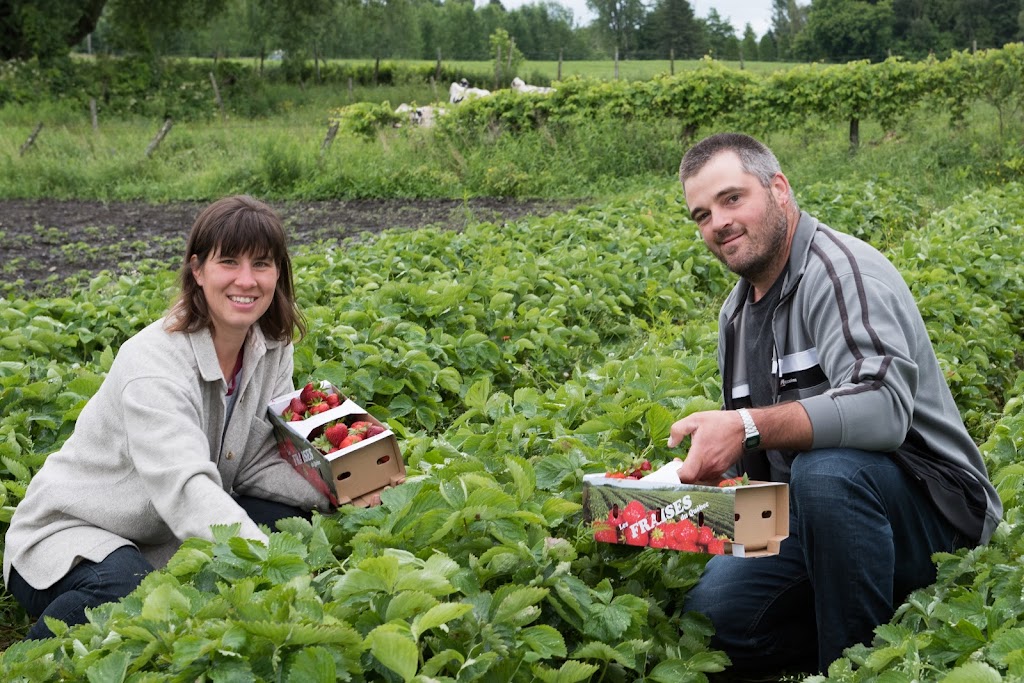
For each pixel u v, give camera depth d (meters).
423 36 74.75
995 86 19.30
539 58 85.56
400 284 7.31
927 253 8.58
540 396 4.78
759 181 3.23
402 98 37.56
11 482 4.12
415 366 5.73
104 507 3.19
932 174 17.41
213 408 3.31
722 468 2.97
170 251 12.46
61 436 4.84
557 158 19.30
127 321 6.80
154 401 3.09
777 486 2.81
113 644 2.42
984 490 3.23
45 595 3.20
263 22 42.22
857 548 2.93
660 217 12.00
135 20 37.38
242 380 3.37
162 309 6.92
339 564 2.69
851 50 89.19
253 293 3.20
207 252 3.16
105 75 34.38
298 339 3.58
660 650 3.07
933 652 2.64
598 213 12.40
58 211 16.34
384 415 5.48
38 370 5.58
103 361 5.84
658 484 2.92
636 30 104.12
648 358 5.27
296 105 37.16
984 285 8.16
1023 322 8.12
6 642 3.85
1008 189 15.05
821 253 3.19
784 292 3.25
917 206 14.20
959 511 3.12
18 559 3.23
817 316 3.14
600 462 3.57
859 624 2.99
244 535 2.83
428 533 2.88
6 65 32.28
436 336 6.40
